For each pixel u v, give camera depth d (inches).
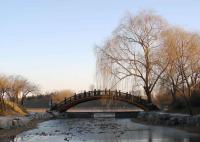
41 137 1557.6
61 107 3361.2
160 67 2508.6
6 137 1545.3
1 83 3228.3
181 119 1971.0
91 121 2785.4
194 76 2319.1
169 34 2399.1
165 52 2383.1
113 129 1955.0
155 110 2864.2
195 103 2300.7
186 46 2260.1
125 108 3636.8
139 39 2674.7
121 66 2711.6
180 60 2218.3
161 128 1932.8
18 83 3681.1
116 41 2723.9
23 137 1560.0
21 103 3846.0
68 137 1547.7
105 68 2709.2
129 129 1925.4
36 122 2583.7
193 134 1563.7
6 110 2802.7
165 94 2807.6
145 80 2667.3
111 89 2770.7
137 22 2701.8
